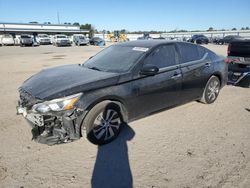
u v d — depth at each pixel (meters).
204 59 5.32
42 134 3.45
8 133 4.05
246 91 7.12
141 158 3.33
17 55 19.28
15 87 7.41
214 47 29.72
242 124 4.54
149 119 4.70
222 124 4.53
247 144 3.75
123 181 2.85
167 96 4.50
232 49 7.13
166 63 4.50
